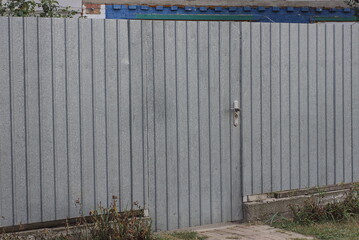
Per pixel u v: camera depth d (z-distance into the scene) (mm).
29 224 6570
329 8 12977
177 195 7352
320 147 8312
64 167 6672
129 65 7000
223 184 7656
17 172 6449
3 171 6379
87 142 6781
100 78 6836
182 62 7332
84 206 6785
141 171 7109
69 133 6684
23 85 6453
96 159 6836
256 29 7801
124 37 6965
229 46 7637
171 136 7289
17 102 6430
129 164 7039
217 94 7574
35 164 6527
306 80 8188
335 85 8398
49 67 6570
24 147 6477
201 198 7512
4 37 6352
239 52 7699
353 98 8547
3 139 6375
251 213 7727
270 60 7914
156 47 7164
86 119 6770
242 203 7793
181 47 7324
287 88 8047
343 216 7711
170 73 7262
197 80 7441
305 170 8211
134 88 7039
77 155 6734
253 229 7398
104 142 6879
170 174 7297
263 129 7891
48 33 6559
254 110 7820
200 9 12305
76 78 6707
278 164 8008
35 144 6523
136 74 7047
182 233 7102
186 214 7418
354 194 8039
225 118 7637
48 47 6562
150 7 12078
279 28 7969
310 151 8234
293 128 8109
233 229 7422
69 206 6707
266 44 7883
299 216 7707
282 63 8000
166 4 12148
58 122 6629
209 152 7547
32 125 6504
